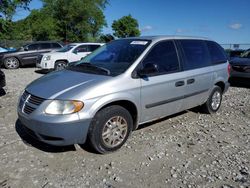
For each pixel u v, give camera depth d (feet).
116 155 13.53
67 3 137.69
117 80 13.37
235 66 33.01
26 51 53.06
